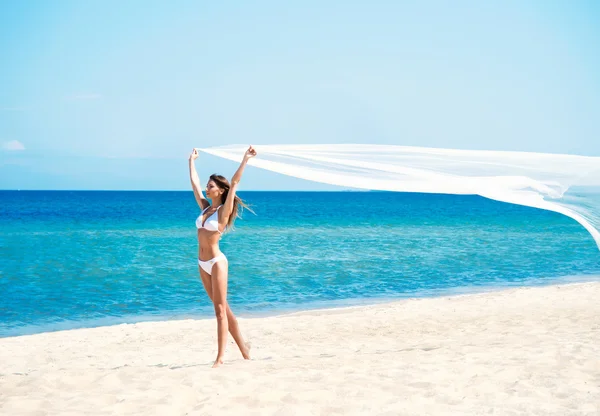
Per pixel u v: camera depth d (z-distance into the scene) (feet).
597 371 19.29
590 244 92.32
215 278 20.39
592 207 19.25
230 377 18.42
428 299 43.42
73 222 153.99
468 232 121.29
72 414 15.34
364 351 25.59
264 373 19.15
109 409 15.66
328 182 20.10
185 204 319.88
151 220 165.07
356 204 367.04
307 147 20.35
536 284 53.62
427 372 19.31
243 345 21.98
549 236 109.50
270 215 207.82
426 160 19.63
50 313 42.60
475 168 19.66
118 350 28.84
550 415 15.21
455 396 16.79
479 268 65.41
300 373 19.12
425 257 75.61
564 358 20.89
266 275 60.13
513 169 19.43
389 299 47.06
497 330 29.91
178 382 17.98
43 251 83.05
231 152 20.57
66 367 24.97
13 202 349.41
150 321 39.40
